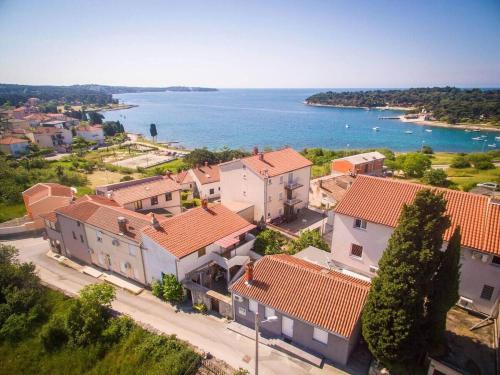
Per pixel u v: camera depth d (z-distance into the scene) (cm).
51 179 7881
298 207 5744
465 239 2867
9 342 3145
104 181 8500
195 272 3450
